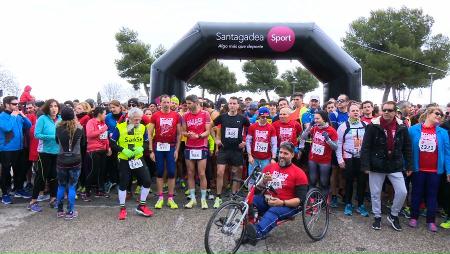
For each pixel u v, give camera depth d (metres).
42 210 5.96
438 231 5.24
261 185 4.62
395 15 35.69
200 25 9.08
